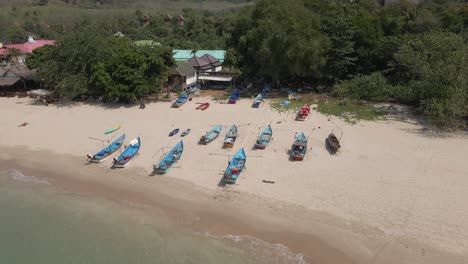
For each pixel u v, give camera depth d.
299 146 44.19
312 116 56.22
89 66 69.12
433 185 36.75
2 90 78.12
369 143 46.47
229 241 31.34
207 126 54.38
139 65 64.94
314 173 40.31
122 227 34.22
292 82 73.62
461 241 29.38
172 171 42.59
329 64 66.75
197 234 32.50
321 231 31.67
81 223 35.25
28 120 61.28
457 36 57.22
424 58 56.12
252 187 38.50
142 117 59.62
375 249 29.34
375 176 39.03
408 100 58.47
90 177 42.88
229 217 34.31
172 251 30.84
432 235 30.27
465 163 40.50
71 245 32.69
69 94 66.44
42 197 39.66
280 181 39.22
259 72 71.81
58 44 71.06
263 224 33.06
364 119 54.19
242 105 63.12
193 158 45.03
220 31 128.38
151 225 34.09
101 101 68.56
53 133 55.47
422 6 86.56
